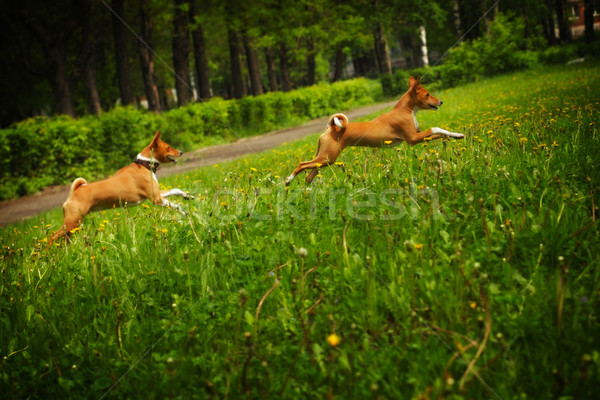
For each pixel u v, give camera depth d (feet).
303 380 8.84
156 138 22.67
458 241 12.00
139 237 16.38
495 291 9.95
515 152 18.39
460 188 15.35
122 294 13.12
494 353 8.59
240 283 12.50
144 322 11.81
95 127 53.01
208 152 59.67
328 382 8.41
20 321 12.73
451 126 31.17
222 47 130.21
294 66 178.91
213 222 16.57
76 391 9.92
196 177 33.78
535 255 11.24
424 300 10.41
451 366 8.52
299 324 10.28
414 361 8.77
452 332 9.17
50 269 15.51
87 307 12.89
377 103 99.55
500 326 9.37
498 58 94.22
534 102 35.17
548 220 12.30
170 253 14.79
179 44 90.02
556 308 9.36
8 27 88.58
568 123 22.80
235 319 11.07
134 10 110.01
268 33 100.22
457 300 9.90
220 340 10.50
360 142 21.08
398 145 22.80
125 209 20.42
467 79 93.45
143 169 22.25
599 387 7.65
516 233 12.07
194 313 11.59
